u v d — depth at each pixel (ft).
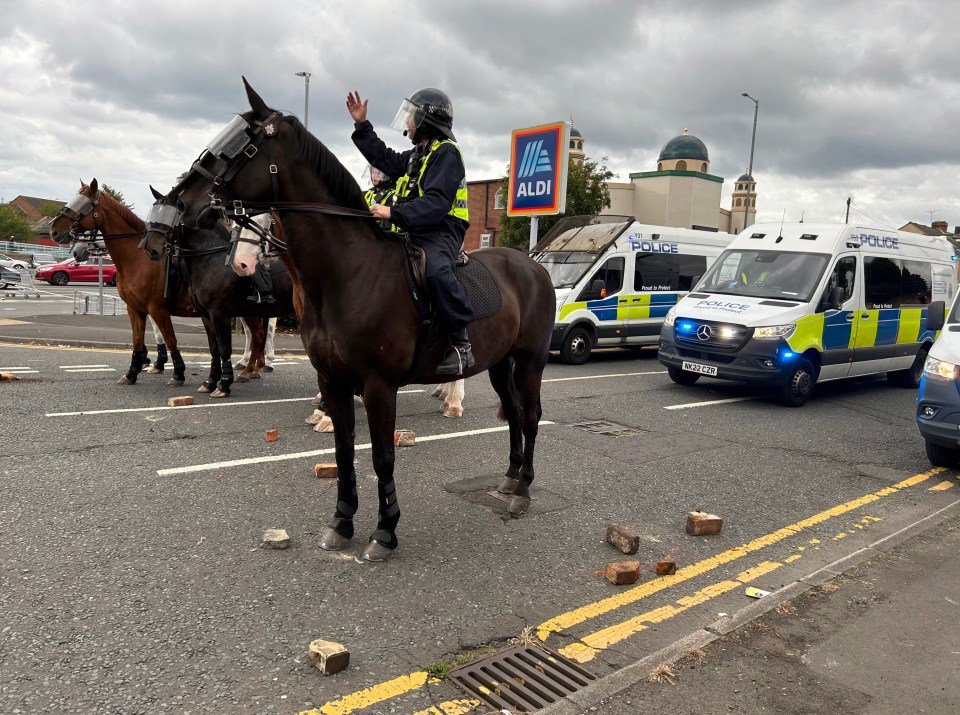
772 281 34.01
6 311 66.08
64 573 12.52
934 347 21.91
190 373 33.37
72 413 24.07
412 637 11.02
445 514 16.42
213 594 12.02
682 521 16.93
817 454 23.84
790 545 15.74
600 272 45.29
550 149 47.65
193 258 26.81
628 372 41.68
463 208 14.30
